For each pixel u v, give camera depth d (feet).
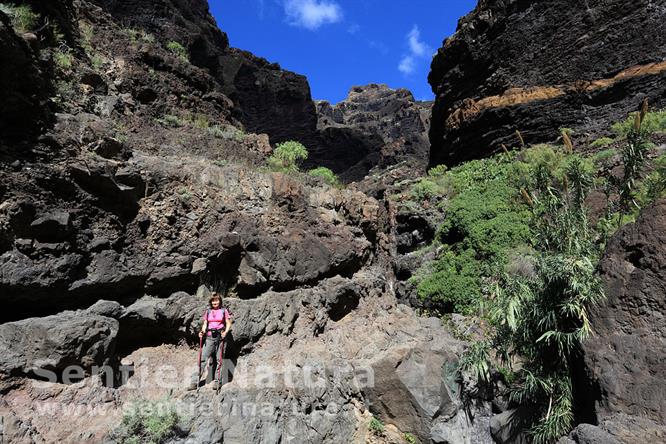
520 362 24.00
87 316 17.85
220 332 20.59
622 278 17.72
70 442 14.99
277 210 29.96
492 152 69.10
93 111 26.48
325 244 31.78
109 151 21.99
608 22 63.57
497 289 22.67
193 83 41.34
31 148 18.19
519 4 74.18
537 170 27.89
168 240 23.11
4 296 16.44
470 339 29.63
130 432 16.46
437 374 22.80
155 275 21.75
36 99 18.89
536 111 65.46
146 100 34.99
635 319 16.97
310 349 25.85
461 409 22.56
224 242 24.67
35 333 16.20
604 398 16.63
